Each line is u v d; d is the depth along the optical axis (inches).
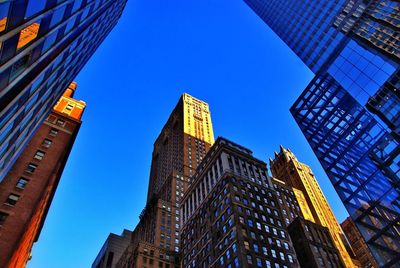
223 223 3102.9
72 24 1360.7
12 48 817.5
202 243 3326.8
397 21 2310.5
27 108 1235.2
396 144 1989.4
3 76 835.4
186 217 4035.4
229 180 3400.6
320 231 4153.5
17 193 2202.3
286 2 4798.2
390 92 2092.8
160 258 4441.4
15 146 1369.3
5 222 1983.3
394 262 1710.1
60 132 3046.3
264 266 2618.1
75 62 1915.6
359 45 2546.8
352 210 2121.1
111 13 2568.9
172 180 6220.5
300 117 3159.5
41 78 1235.9
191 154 7180.1
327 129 2755.9
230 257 2726.4
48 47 1133.1
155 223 5270.7
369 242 1907.0
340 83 2632.9
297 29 4325.8
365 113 2369.6
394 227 1781.5
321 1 3784.5
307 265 3720.5
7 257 1849.2
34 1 834.8
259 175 3818.9
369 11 2758.4
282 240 3016.7
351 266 5024.6
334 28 3331.7
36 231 3474.4
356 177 2231.8
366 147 2262.6
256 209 3201.3
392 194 1879.9
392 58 2149.4
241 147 4279.0
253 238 2822.3
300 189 6786.4
